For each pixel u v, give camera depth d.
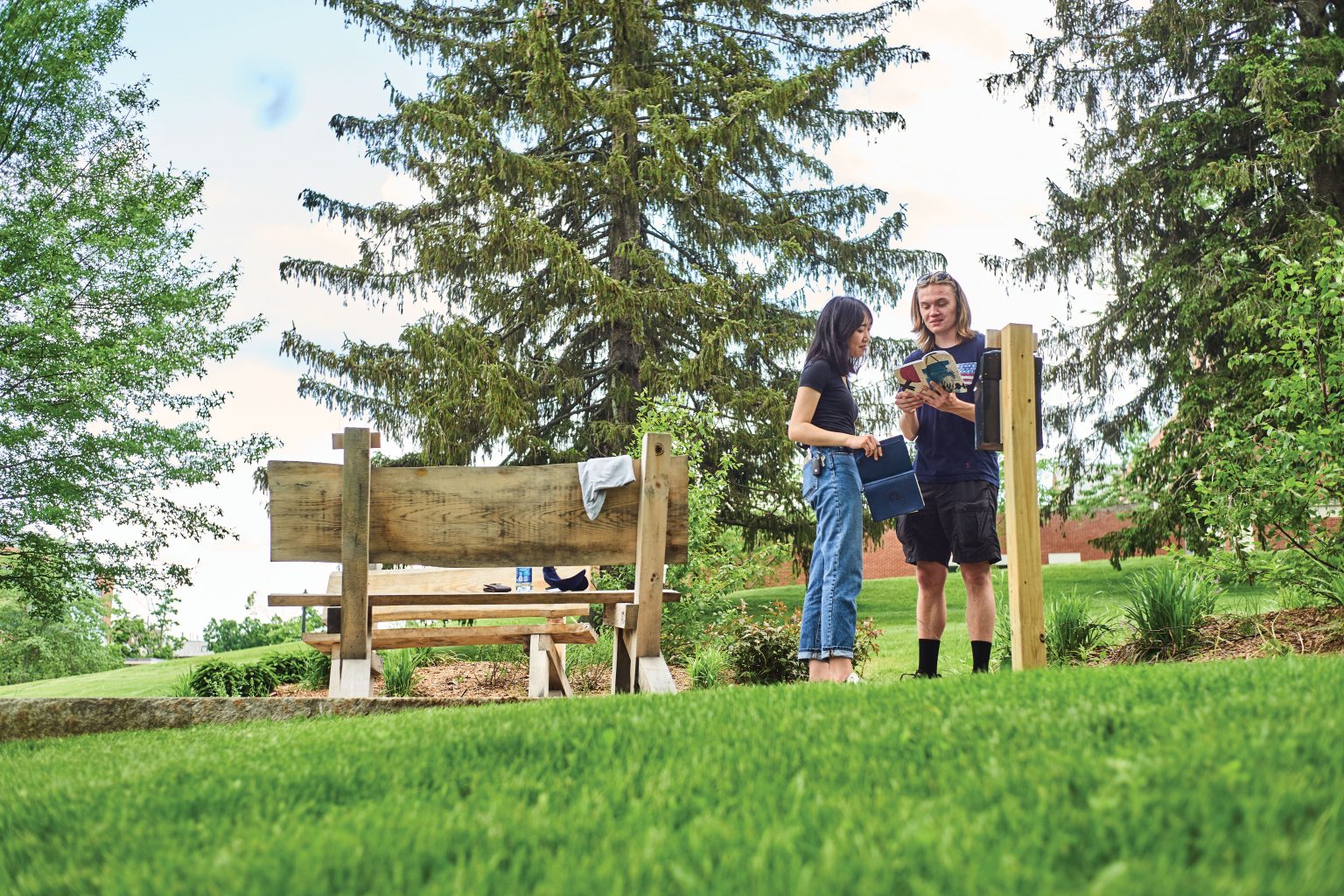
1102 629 7.11
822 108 19.95
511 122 19.53
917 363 4.59
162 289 17.38
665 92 18.61
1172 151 16.41
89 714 3.95
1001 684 2.93
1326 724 1.93
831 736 2.32
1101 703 2.42
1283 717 2.07
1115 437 17.44
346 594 4.46
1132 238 17.05
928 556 5.11
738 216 19.55
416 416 17.34
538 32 16.81
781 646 7.96
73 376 16.50
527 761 2.28
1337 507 6.39
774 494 18.80
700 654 8.52
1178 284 16.03
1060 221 17.59
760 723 2.56
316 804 2.01
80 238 16.98
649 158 17.86
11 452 16.73
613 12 18.20
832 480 4.53
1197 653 6.29
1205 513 6.65
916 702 2.72
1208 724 2.05
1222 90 16.33
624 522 4.72
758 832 1.59
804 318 20.00
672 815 1.75
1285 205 15.58
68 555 17.16
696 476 11.07
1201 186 15.52
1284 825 1.41
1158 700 2.44
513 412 16.64
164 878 1.54
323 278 19.12
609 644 9.05
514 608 6.67
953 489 4.96
